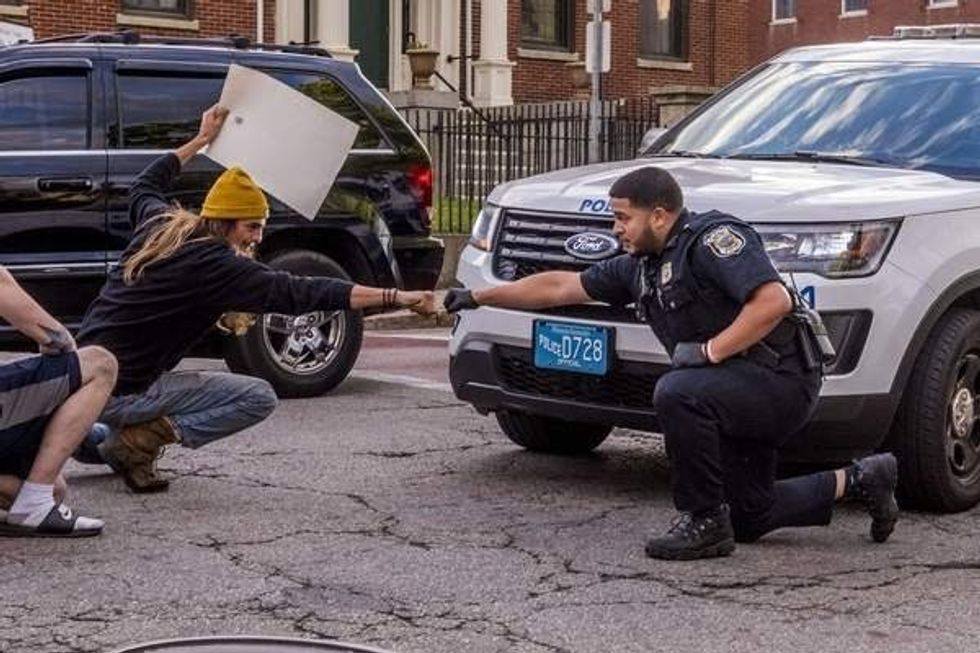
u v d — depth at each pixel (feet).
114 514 25.04
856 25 149.38
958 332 25.35
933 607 20.84
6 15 75.61
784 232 24.84
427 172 39.40
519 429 30.09
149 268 24.72
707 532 22.77
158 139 36.19
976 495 26.17
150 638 19.07
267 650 8.66
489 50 95.81
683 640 19.36
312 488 27.04
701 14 110.32
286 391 36.55
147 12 81.00
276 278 24.36
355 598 20.84
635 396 25.43
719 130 30.78
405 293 23.85
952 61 30.35
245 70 24.09
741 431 22.48
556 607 20.57
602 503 26.30
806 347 22.54
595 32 57.06
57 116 35.42
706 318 22.33
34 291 34.83
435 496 26.61
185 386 26.21
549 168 73.31
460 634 19.47
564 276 23.65
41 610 20.12
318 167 23.63
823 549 23.54
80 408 23.40
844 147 28.86
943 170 27.73
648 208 22.35
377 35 94.27
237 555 22.74
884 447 25.49
